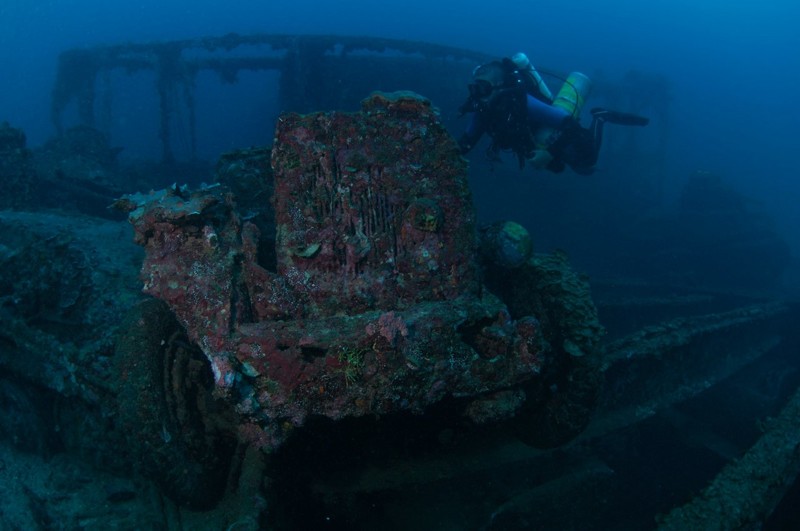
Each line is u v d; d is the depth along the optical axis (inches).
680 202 435.2
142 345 95.9
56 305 122.3
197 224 90.7
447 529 116.1
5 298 125.3
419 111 100.4
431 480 115.4
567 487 128.5
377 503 115.6
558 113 182.2
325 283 91.0
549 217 429.1
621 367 147.0
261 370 80.0
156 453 92.7
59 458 120.0
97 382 105.1
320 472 113.3
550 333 118.1
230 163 139.9
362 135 97.3
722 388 211.2
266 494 99.9
